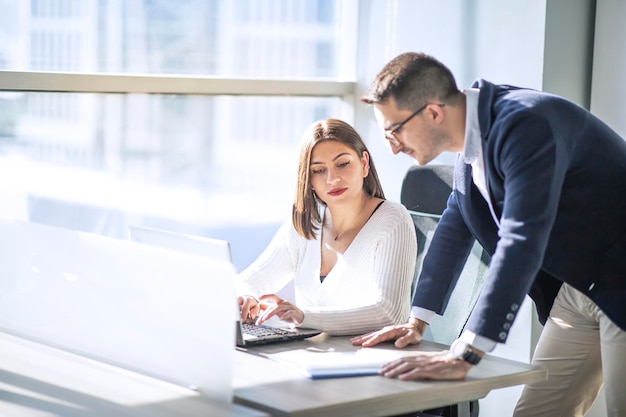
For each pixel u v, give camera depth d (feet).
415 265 11.19
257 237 14.07
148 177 12.83
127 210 12.70
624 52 11.89
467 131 8.46
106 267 8.10
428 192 11.82
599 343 9.53
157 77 12.65
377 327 9.73
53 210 12.06
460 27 13.05
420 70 8.32
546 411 9.96
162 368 7.73
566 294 9.55
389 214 10.42
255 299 10.20
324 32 14.56
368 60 14.51
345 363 8.19
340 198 10.48
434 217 11.38
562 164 8.02
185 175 13.19
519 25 12.24
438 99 8.34
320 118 14.61
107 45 12.31
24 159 11.74
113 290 8.06
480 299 7.96
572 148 8.31
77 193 12.24
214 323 7.22
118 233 12.65
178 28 12.92
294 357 8.43
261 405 7.07
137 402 7.14
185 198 13.23
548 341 9.83
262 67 13.87
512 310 7.80
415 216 11.60
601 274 8.64
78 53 12.09
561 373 9.77
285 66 14.14
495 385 7.97
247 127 13.74
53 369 8.02
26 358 8.34
